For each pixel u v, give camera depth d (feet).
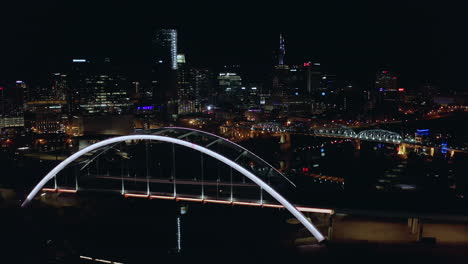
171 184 381.19
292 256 250.16
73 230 339.16
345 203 271.08
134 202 427.74
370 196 284.41
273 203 287.28
